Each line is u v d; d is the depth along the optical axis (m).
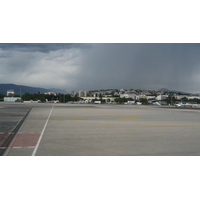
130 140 10.17
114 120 19.11
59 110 32.66
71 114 25.27
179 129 13.98
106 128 14.01
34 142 9.52
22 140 9.91
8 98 121.00
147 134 11.88
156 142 9.79
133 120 19.30
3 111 28.84
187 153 8.06
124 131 12.85
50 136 10.97
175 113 29.97
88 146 8.89
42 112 27.73
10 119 18.75
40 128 13.66
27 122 16.73
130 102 120.12
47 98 158.12
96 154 7.80
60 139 10.23
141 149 8.51
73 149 8.40
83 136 11.08
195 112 32.97
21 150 8.15
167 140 10.27
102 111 31.97
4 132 12.03
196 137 11.12
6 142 9.47
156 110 37.78
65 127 14.26
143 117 22.70
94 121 18.08
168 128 14.37
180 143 9.62
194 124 16.84
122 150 8.34
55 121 17.67
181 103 57.38
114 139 10.38
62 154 7.75
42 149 8.32
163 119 20.66
